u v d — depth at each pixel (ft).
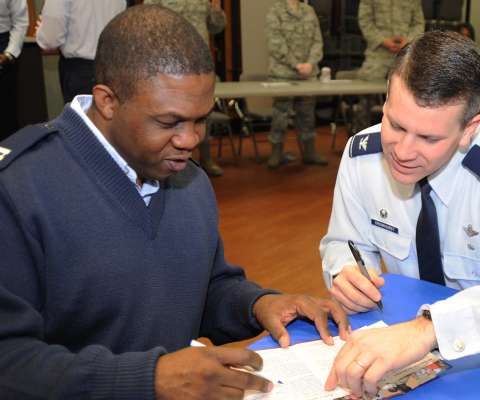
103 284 3.24
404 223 4.58
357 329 3.59
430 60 3.32
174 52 2.87
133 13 2.98
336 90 15.58
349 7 24.66
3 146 3.21
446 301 3.21
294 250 10.89
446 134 3.43
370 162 4.73
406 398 2.83
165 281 3.50
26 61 12.96
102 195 3.26
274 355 3.29
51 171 3.16
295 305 3.73
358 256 4.14
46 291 3.19
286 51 18.06
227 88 15.56
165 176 3.24
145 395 2.64
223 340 4.18
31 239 3.03
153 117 2.93
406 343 3.00
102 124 3.25
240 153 19.63
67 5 11.66
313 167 17.88
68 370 2.70
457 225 4.26
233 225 12.36
